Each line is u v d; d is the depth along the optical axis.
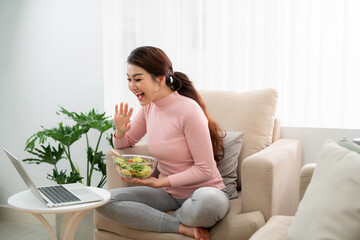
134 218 1.71
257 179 1.67
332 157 1.23
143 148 2.09
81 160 2.92
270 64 2.43
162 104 1.86
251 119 2.15
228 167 2.01
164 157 1.86
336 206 1.12
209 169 1.76
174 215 1.76
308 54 2.35
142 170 1.67
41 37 2.96
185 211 1.66
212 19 2.57
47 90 2.98
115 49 2.82
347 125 2.29
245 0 2.46
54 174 2.46
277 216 1.54
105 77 2.83
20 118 3.08
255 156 1.72
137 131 2.07
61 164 2.98
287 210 1.95
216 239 1.66
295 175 2.11
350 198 1.11
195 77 2.64
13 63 3.06
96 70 2.81
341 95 2.29
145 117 2.03
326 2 2.29
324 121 2.35
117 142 1.98
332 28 2.29
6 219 3.16
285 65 2.43
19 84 3.06
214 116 2.25
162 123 1.87
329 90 2.32
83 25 2.83
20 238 2.73
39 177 3.06
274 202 1.69
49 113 2.98
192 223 1.64
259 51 2.46
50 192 1.67
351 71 2.26
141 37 2.76
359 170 1.12
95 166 2.88
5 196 3.19
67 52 2.89
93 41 2.80
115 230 1.84
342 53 2.27
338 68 2.29
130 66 1.78
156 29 2.72
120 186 1.95
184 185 1.84
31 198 1.59
